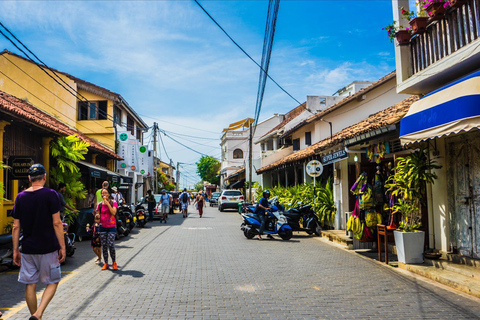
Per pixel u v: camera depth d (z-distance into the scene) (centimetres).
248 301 559
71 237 966
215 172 7131
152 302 552
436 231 832
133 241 1266
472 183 745
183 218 2414
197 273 755
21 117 1003
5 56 2306
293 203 1753
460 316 493
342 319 479
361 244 1096
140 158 3067
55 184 1298
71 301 557
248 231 1332
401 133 760
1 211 1005
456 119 604
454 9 732
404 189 817
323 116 2020
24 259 438
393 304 546
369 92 1872
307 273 759
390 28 897
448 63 721
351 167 1438
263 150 3781
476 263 714
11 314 496
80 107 2530
